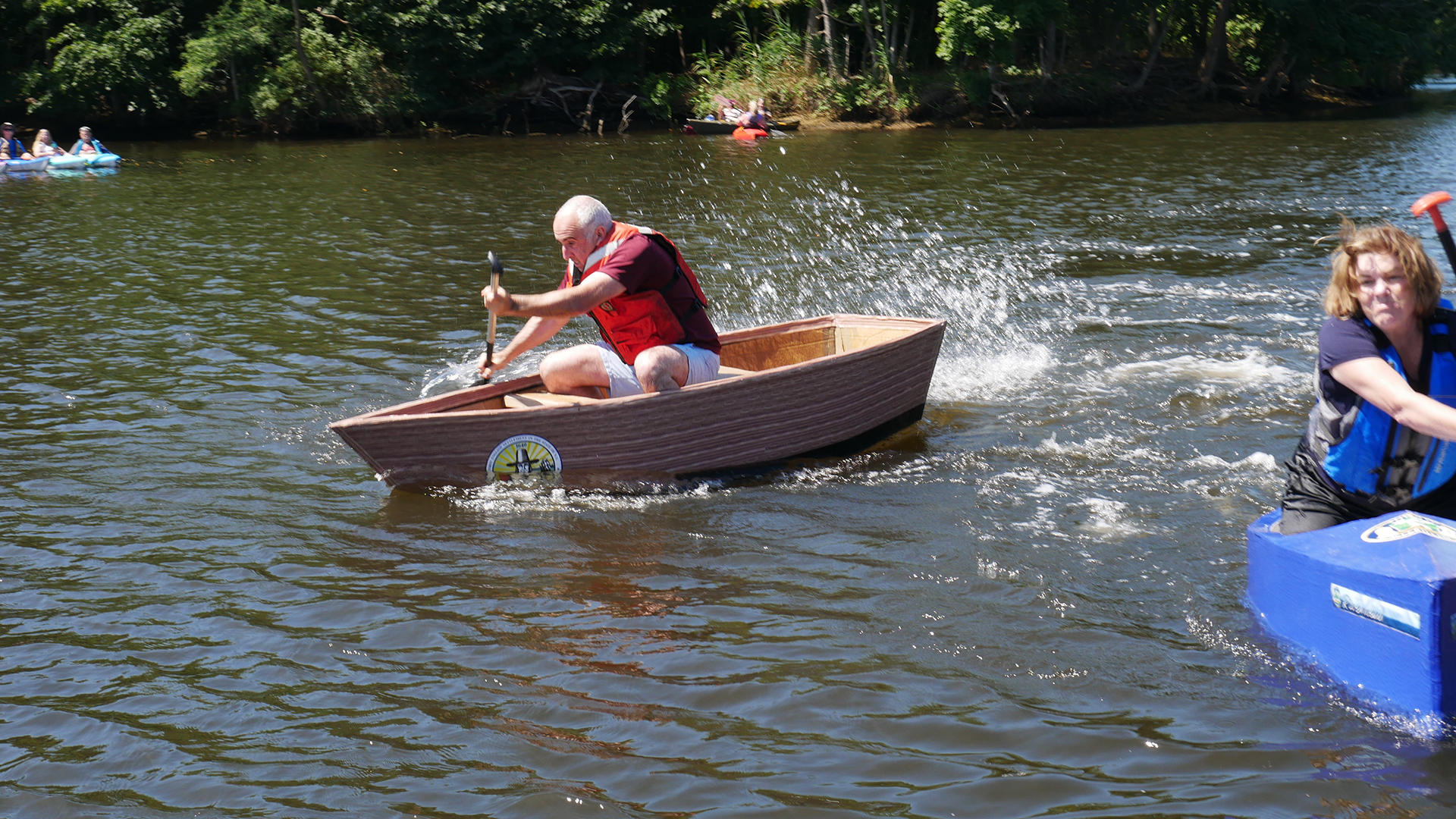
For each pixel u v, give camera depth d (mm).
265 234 13547
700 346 5695
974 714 3375
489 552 4664
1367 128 27422
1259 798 2904
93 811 3000
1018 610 4039
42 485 5473
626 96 32281
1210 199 15719
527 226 13992
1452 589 3061
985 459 5766
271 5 29438
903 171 19781
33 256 12156
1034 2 29125
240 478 5566
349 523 4988
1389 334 3225
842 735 3279
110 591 4344
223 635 3979
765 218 14492
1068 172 19312
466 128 30469
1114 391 6824
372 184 18672
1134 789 2977
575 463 5406
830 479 5551
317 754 3244
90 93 28047
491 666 3725
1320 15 32719
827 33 32188
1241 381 6934
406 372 7473
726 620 4016
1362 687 3361
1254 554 3881
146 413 6609
